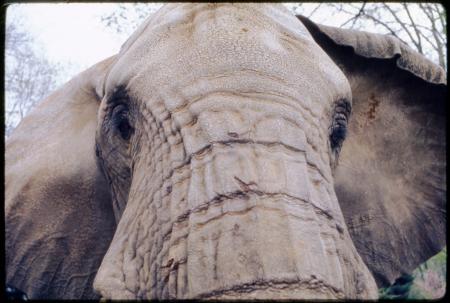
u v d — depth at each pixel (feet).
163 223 5.12
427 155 9.55
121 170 6.84
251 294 4.26
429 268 21.15
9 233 9.05
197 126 5.23
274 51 5.82
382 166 9.40
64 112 9.34
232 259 4.41
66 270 8.86
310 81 5.86
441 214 9.71
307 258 4.40
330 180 5.46
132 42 6.88
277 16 6.44
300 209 4.69
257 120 5.17
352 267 5.09
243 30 5.96
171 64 5.87
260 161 4.88
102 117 6.99
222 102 5.29
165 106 5.62
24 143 9.43
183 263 4.71
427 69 9.02
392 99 9.16
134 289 5.29
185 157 5.16
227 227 4.56
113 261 5.54
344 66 8.63
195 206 4.77
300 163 5.02
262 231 4.47
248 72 5.54
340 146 6.62
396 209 9.55
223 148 4.97
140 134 6.04
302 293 4.25
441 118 9.41
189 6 6.49
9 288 9.66
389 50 8.64
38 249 8.91
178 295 4.65
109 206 8.57
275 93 5.44
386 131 9.28
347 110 6.47
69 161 8.82
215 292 4.38
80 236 8.76
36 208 8.89
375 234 9.48
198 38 5.95
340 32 8.37
